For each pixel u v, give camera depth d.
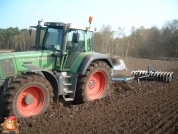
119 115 5.68
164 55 46.41
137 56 46.00
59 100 6.77
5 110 5.02
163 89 9.12
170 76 10.62
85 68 6.48
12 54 5.84
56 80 5.98
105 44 46.31
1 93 5.27
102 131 4.61
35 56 6.04
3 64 5.54
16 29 69.62
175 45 45.09
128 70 17.17
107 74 7.40
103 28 46.41
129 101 7.08
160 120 5.35
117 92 8.58
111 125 4.96
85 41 7.11
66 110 5.98
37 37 7.00
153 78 11.05
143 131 4.65
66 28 6.29
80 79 6.64
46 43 6.85
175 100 7.30
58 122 5.09
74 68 6.57
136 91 8.59
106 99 7.20
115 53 48.84
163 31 49.09
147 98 7.54
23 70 5.87
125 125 4.98
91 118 5.42
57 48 6.50
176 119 5.44
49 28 6.86
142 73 11.26
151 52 47.81
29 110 5.48
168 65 23.20
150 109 6.25
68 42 6.55
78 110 6.04
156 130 4.72
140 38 51.38
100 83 7.48
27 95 5.34
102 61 7.35
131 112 5.95
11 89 5.04
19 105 5.25
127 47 48.09
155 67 20.73
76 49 6.87
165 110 6.18
